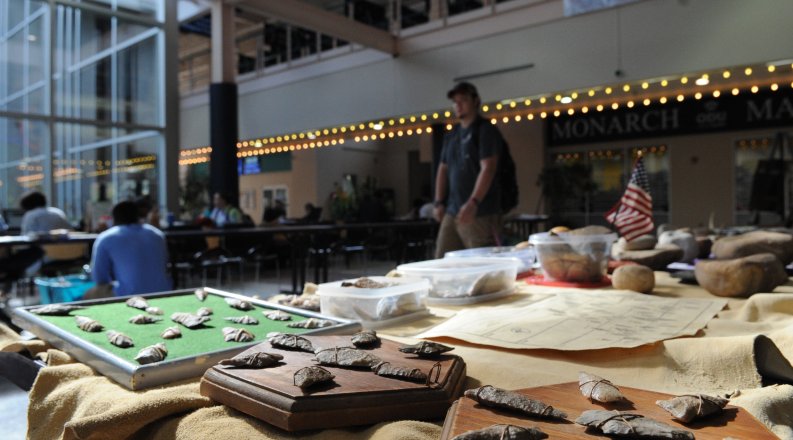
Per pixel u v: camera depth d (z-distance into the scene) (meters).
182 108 14.38
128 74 9.01
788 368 0.75
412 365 0.71
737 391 0.67
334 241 8.22
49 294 3.74
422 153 17.30
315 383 0.62
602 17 7.58
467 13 8.92
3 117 7.70
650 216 1.83
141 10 9.13
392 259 11.42
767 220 10.94
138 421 0.64
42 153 8.09
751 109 11.24
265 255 7.95
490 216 2.58
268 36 12.30
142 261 3.16
